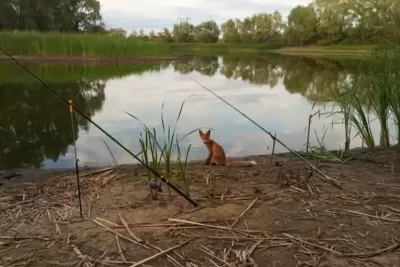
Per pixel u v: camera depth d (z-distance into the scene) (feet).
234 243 8.76
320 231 9.10
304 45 214.07
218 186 12.13
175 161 15.84
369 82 18.33
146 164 11.19
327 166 14.40
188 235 9.12
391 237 9.00
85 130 22.54
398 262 7.98
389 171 13.70
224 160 14.64
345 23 162.91
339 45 172.45
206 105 30.91
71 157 17.56
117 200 11.08
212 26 241.35
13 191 12.05
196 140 20.84
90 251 8.44
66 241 8.84
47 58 83.05
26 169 15.46
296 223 9.70
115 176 13.29
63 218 9.95
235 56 145.28
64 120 25.18
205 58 122.72
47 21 144.15
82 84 44.55
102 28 172.86
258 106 30.76
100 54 89.25
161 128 23.06
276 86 44.93
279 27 239.50
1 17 131.34
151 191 11.06
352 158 15.47
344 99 18.84
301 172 13.52
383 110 16.67
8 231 9.31
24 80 47.67
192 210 10.39
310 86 44.65
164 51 112.27
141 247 8.63
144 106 30.22
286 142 20.51
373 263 7.97
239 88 42.68
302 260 8.09
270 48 221.05
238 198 11.16
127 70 66.03
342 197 11.28
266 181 12.64
